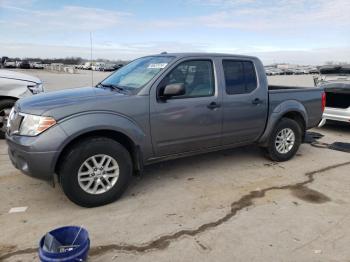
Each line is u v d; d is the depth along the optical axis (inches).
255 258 120.9
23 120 151.3
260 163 227.0
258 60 214.7
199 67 188.2
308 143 287.0
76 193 153.0
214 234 136.2
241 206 161.5
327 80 359.9
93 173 156.6
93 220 146.9
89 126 150.6
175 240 131.8
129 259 119.9
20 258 120.0
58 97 164.2
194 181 193.2
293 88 253.9
